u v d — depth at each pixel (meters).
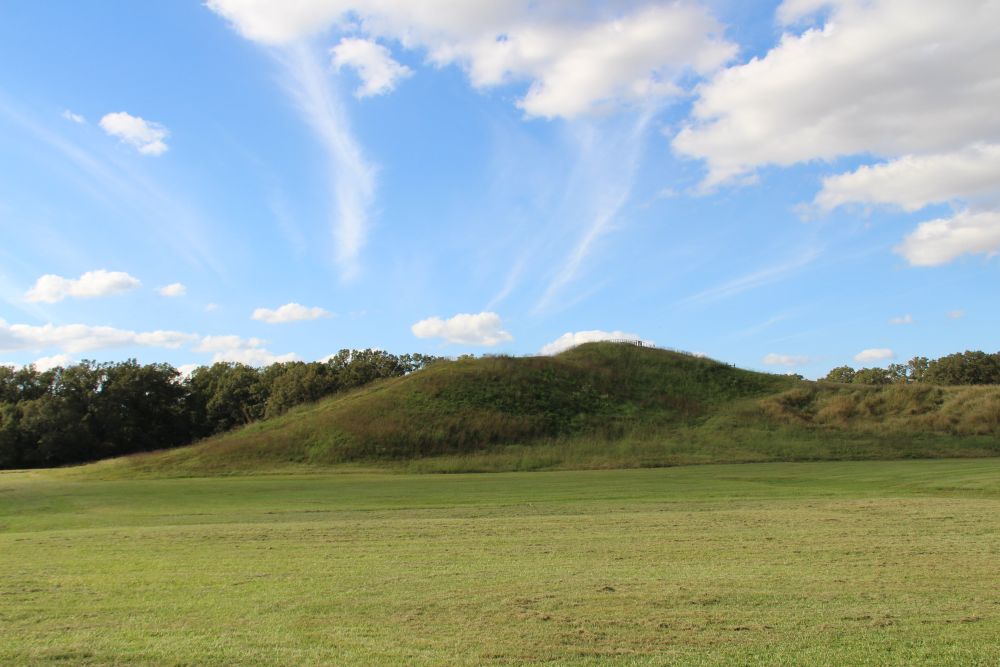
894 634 8.02
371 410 50.97
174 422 91.06
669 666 7.17
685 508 20.12
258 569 11.94
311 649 7.71
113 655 7.55
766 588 10.06
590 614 8.90
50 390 85.12
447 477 35.38
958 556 12.24
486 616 8.87
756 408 52.47
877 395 53.41
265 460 43.22
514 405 52.56
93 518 22.02
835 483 27.33
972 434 44.75
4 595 10.21
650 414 52.47
